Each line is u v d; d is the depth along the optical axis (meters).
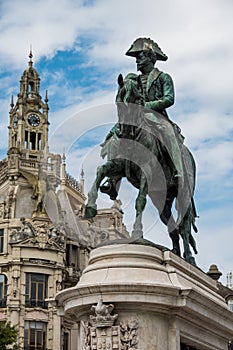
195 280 9.84
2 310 41.97
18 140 48.47
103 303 8.44
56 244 43.62
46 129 50.00
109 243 9.21
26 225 43.56
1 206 44.56
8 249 43.09
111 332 8.31
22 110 49.91
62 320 42.53
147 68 10.98
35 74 52.31
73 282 44.94
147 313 8.48
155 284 8.34
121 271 8.73
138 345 8.29
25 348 40.88
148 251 9.03
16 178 45.72
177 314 8.66
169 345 8.59
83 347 8.59
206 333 9.69
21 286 42.31
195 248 11.09
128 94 9.41
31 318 41.69
